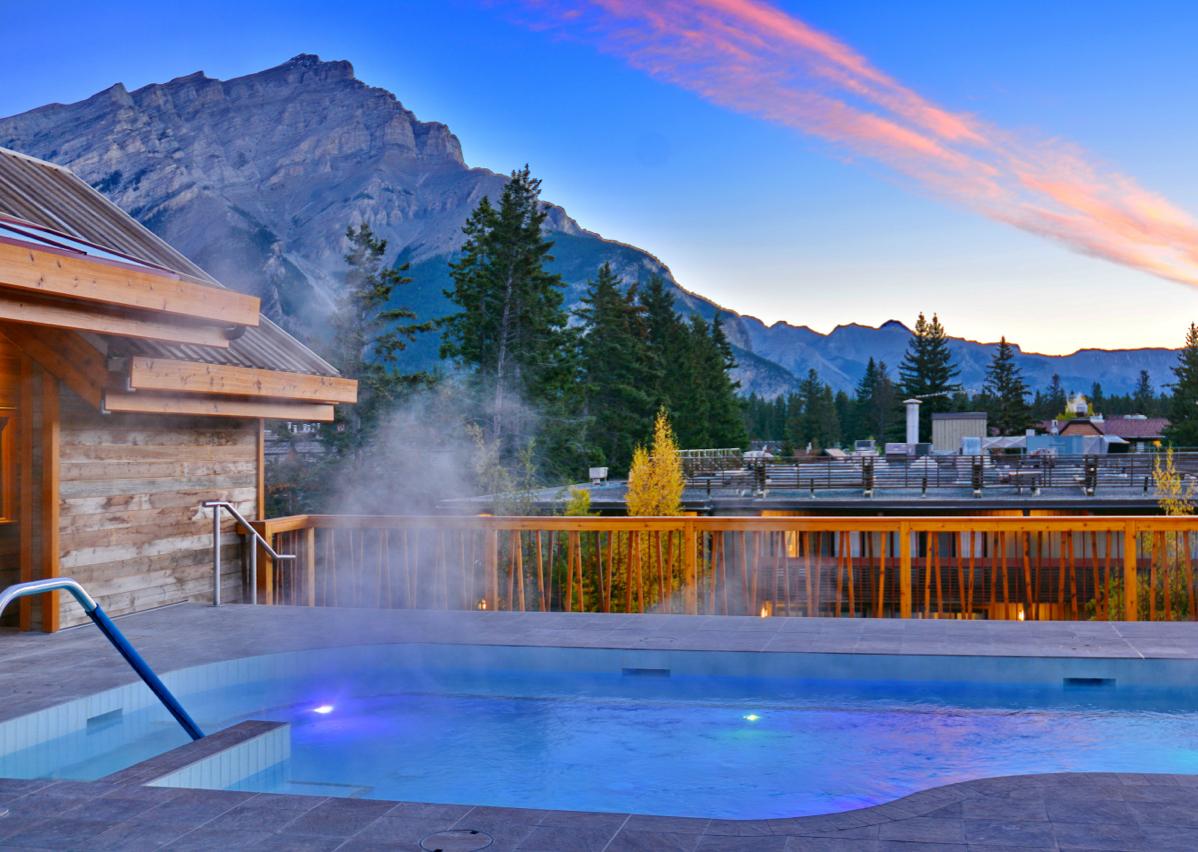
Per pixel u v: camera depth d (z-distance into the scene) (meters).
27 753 4.77
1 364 6.84
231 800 3.43
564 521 8.12
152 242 9.44
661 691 6.14
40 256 5.57
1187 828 3.00
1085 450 38.97
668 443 23.22
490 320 41.09
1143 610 11.47
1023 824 3.06
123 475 7.70
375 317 34.19
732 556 15.45
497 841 3.00
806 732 5.25
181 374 7.23
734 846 2.93
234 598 8.95
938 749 4.90
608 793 4.44
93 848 2.99
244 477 9.21
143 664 4.12
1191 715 5.40
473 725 5.54
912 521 7.55
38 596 6.96
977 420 54.59
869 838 2.97
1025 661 5.87
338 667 6.43
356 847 2.96
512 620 7.38
